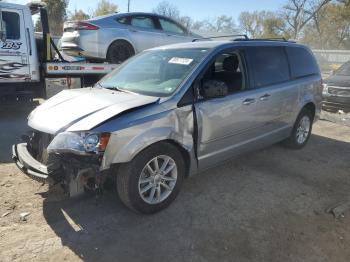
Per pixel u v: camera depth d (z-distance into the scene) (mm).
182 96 3775
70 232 3369
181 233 3408
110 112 3369
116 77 4637
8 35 7707
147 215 3703
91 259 3004
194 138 3904
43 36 8391
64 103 3805
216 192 4301
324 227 3613
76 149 3162
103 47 9008
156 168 3648
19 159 3688
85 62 8930
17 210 3721
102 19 9141
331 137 7176
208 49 4289
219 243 3271
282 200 4164
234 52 4531
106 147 3205
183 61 4211
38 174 3357
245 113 4508
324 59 36500
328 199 4250
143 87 4074
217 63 4277
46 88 8414
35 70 8180
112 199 4012
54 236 3299
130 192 3479
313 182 4742
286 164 5383
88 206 3848
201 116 3916
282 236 3422
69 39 9008
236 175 4855
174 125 3658
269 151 5973
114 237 3312
